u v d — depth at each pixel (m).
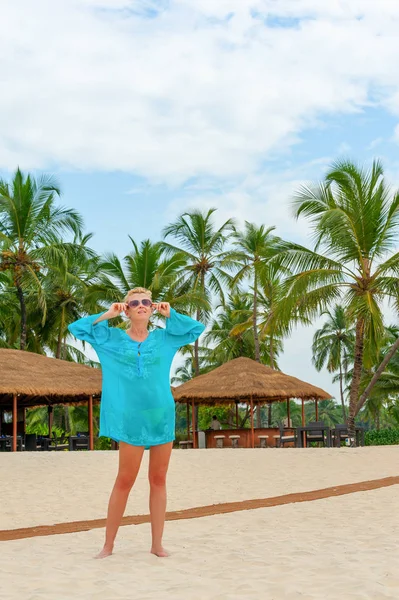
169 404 5.70
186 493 11.30
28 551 6.40
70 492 11.24
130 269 35.94
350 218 22.73
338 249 23.23
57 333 39.78
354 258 23.33
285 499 10.45
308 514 8.70
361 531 7.12
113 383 5.62
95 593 4.54
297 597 4.32
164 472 5.86
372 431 32.03
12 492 11.22
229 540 6.78
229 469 13.94
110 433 5.58
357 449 17.19
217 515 8.92
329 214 22.23
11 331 39.78
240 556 5.79
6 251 32.78
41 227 34.31
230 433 26.31
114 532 5.89
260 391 25.95
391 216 22.92
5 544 6.95
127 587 4.71
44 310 32.81
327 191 23.88
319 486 11.92
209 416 46.84
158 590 4.61
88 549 6.41
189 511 9.51
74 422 45.06
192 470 13.80
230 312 47.97
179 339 5.77
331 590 4.46
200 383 27.25
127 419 5.57
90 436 23.25
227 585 4.73
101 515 9.30
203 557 5.80
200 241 39.28
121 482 5.80
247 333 44.84
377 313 22.59
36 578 5.06
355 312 22.62
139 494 11.00
